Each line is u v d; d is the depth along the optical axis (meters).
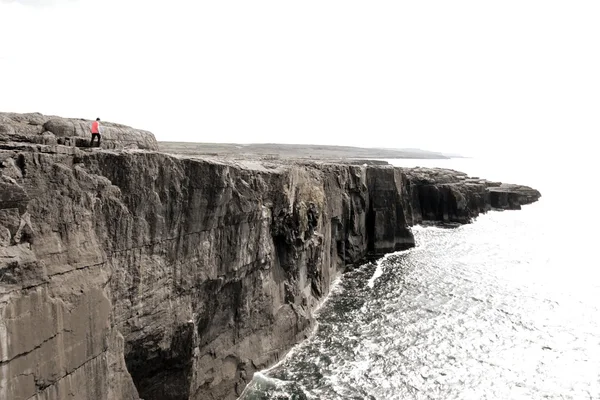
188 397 28.25
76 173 19.53
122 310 22.97
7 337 15.11
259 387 34.22
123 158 22.64
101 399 19.72
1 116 23.61
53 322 17.05
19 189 16.50
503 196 136.00
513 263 71.06
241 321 34.53
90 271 19.42
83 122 26.05
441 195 111.00
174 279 26.53
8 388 15.09
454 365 37.97
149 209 24.20
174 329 26.48
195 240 28.03
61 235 18.22
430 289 57.50
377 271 66.56
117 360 21.48
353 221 71.88
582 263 71.00
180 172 25.95
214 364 31.80
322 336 43.19
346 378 35.59
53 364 17.00
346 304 51.91
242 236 32.88
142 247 24.00
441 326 45.75
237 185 32.19
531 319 47.66
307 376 35.84
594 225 108.25
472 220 113.75
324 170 61.16
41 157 17.92
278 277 40.81
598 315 48.81
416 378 35.81
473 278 62.53
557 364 38.31
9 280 15.41
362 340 42.38
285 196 39.78
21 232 16.44
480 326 45.81
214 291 30.61
